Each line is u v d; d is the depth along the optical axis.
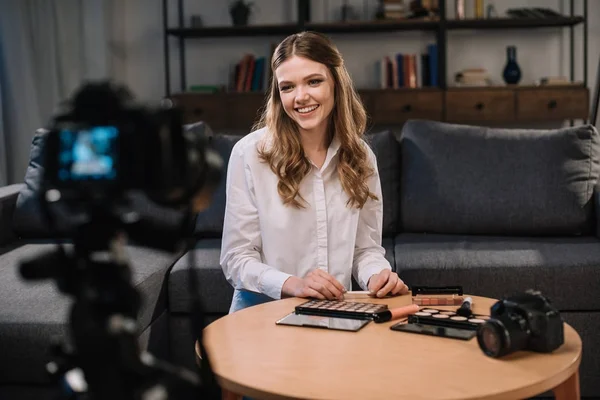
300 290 1.87
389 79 4.94
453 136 3.05
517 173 2.96
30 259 0.91
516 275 2.51
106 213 0.90
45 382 2.11
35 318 2.11
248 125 4.95
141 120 0.83
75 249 0.92
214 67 5.29
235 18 5.04
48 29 5.00
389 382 1.29
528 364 1.35
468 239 2.89
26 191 3.12
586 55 4.85
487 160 2.99
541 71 5.11
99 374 0.89
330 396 1.23
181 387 0.90
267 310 1.76
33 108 4.87
